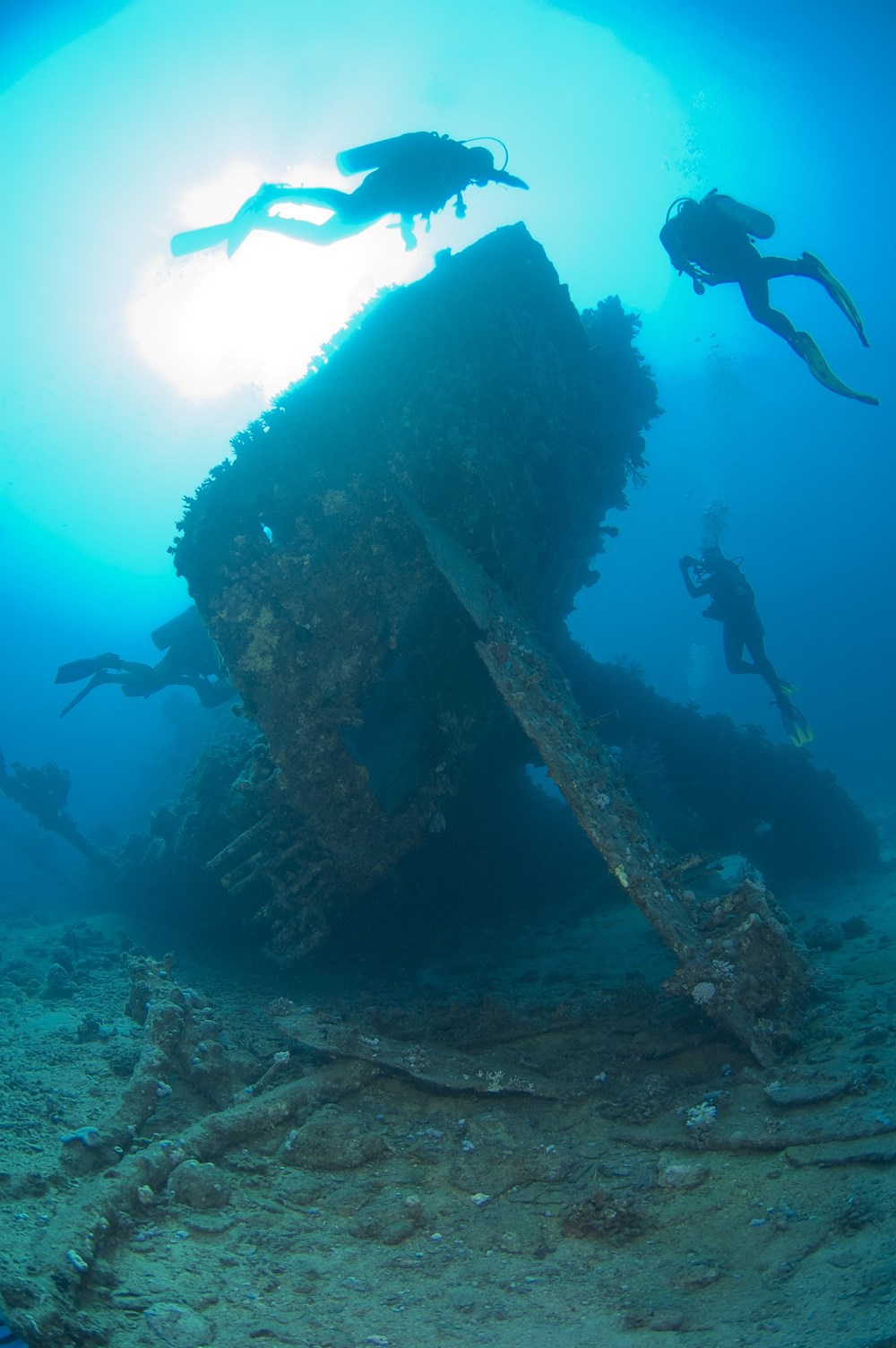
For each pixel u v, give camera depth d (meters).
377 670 8.31
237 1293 3.85
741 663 14.33
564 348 11.09
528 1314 3.71
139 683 12.46
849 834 15.39
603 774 7.66
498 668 7.05
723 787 15.38
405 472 8.66
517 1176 5.08
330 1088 5.94
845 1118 4.75
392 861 8.73
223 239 8.97
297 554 8.18
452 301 9.24
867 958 8.25
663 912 6.31
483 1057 6.63
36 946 12.37
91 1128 5.07
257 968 10.70
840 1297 3.22
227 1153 5.23
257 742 11.44
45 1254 3.75
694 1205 4.42
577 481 11.58
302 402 8.48
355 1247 4.39
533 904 14.91
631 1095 5.83
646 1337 3.36
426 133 8.65
